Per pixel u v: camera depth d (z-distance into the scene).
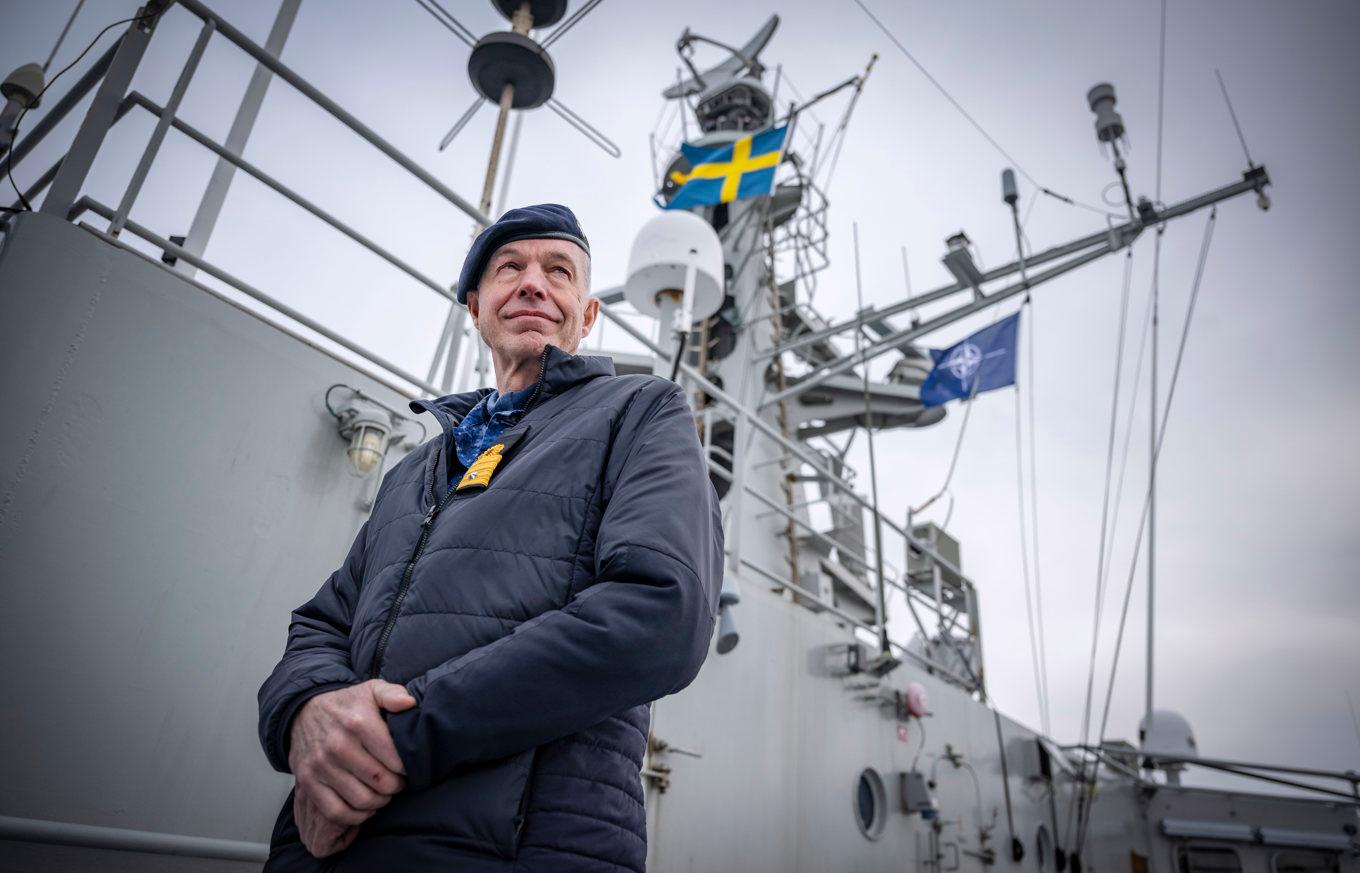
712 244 5.41
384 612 1.32
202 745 2.37
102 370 2.38
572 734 1.22
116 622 2.27
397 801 1.11
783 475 9.07
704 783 4.27
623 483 1.35
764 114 12.97
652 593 1.16
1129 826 9.92
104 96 2.65
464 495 1.44
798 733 5.14
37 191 3.15
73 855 2.08
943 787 6.89
